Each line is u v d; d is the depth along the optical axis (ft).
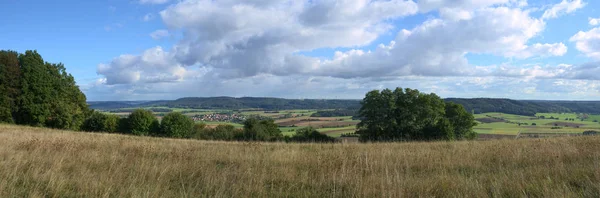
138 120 184.03
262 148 42.98
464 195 17.85
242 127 191.21
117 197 17.07
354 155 32.60
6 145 32.60
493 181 21.21
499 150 35.12
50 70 161.17
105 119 190.70
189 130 182.09
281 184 21.68
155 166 23.66
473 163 28.60
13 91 144.56
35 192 16.60
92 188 17.99
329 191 20.26
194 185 20.74
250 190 19.36
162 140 65.26
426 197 17.66
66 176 20.75
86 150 33.12
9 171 20.15
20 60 151.43
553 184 19.07
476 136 127.85
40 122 148.97
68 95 169.89
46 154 28.04
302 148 45.03
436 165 28.02
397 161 29.09
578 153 30.86
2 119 141.08
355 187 19.56
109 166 25.18
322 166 27.43
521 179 20.22
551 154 30.66
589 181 18.56
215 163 29.45
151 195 17.34
